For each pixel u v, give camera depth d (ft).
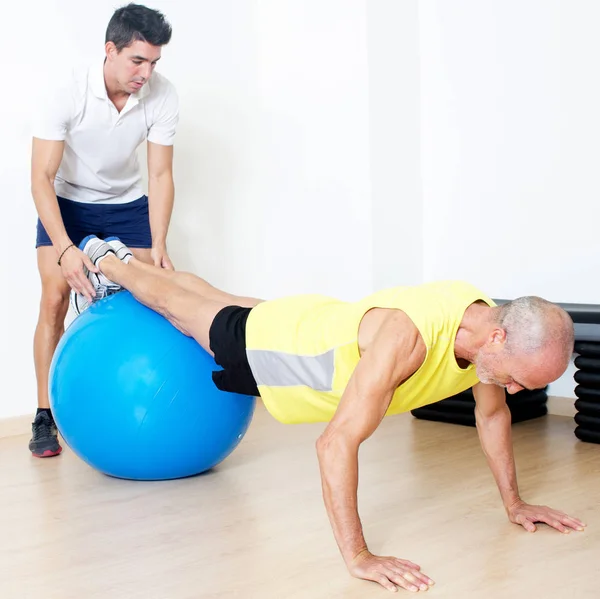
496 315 6.14
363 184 13.62
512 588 5.93
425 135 14.37
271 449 10.32
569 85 12.39
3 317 11.59
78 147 10.11
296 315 7.06
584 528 7.14
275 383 7.06
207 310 7.74
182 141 13.39
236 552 6.79
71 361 8.46
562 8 12.40
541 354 5.84
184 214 13.44
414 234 14.39
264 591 5.97
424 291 6.40
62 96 9.61
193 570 6.42
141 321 8.43
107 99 9.82
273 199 14.62
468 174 13.78
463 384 6.82
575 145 12.39
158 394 8.14
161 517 7.76
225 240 13.97
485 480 8.74
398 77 13.89
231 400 8.44
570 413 12.26
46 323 10.48
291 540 7.04
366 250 13.74
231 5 14.07
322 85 13.97
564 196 12.56
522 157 13.04
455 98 13.85
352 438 5.86
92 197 10.55
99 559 6.72
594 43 12.09
